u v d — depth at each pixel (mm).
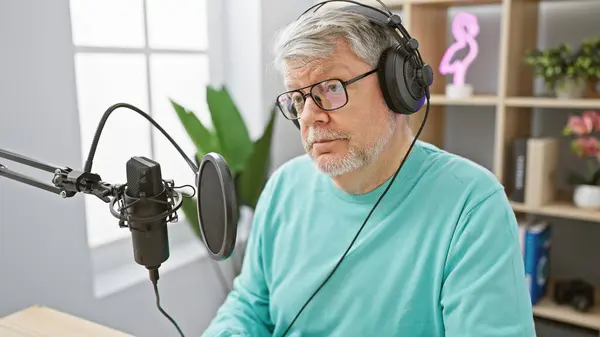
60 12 1521
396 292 974
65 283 1601
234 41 2250
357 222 1044
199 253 2080
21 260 1475
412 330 963
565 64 1800
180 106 1777
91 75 1787
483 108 2184
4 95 1401
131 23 1899
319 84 910
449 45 2234
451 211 961
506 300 869
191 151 2180
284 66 945
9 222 1436
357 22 894
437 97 1993
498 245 898
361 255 1016
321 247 1071
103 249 1868
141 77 1954
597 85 1898
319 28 891
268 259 1179
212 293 2158
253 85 2234
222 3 2238
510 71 1837
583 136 1953
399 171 1016
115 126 1876
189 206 1773
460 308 886
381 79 902
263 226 1187
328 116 922
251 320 1141
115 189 725
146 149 2002
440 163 1021
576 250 2076
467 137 2236
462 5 2057
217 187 680
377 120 933
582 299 1839
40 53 1478
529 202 1855
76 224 1616
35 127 1483
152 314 1895
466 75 2217
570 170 2037
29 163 786
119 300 1766
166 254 751
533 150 1826
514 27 1824
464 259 907
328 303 1034
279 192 1196
